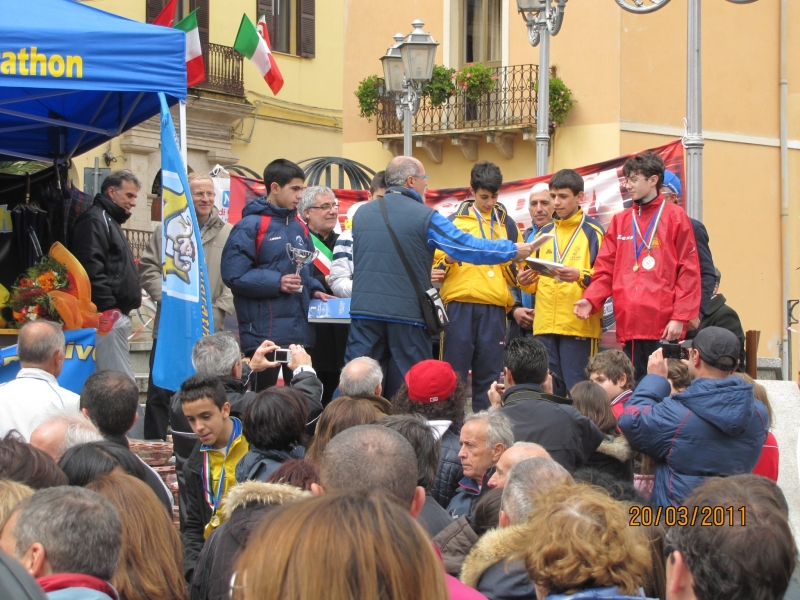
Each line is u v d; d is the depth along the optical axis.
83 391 4.88
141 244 23.30
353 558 1.81
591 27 16.80
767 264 17.39
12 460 3.55
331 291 7.76
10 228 8.23
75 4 6.56
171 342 6.50
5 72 6.02
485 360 7.40
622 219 7.02
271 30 26.88
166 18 10.62
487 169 7.45
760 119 17.36
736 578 2.38
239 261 6.95
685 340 7.18
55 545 2.62
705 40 16.92
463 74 17.88
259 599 1.82
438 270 7.36
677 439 4.78
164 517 3.38
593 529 2.71
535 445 4.04
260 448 4.43
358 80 19.75
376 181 7.81
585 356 7.36
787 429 7.19
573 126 17.05
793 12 17.53
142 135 23.62
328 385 8.00
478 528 3.84
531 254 6.90
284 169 7.04
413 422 4.09
